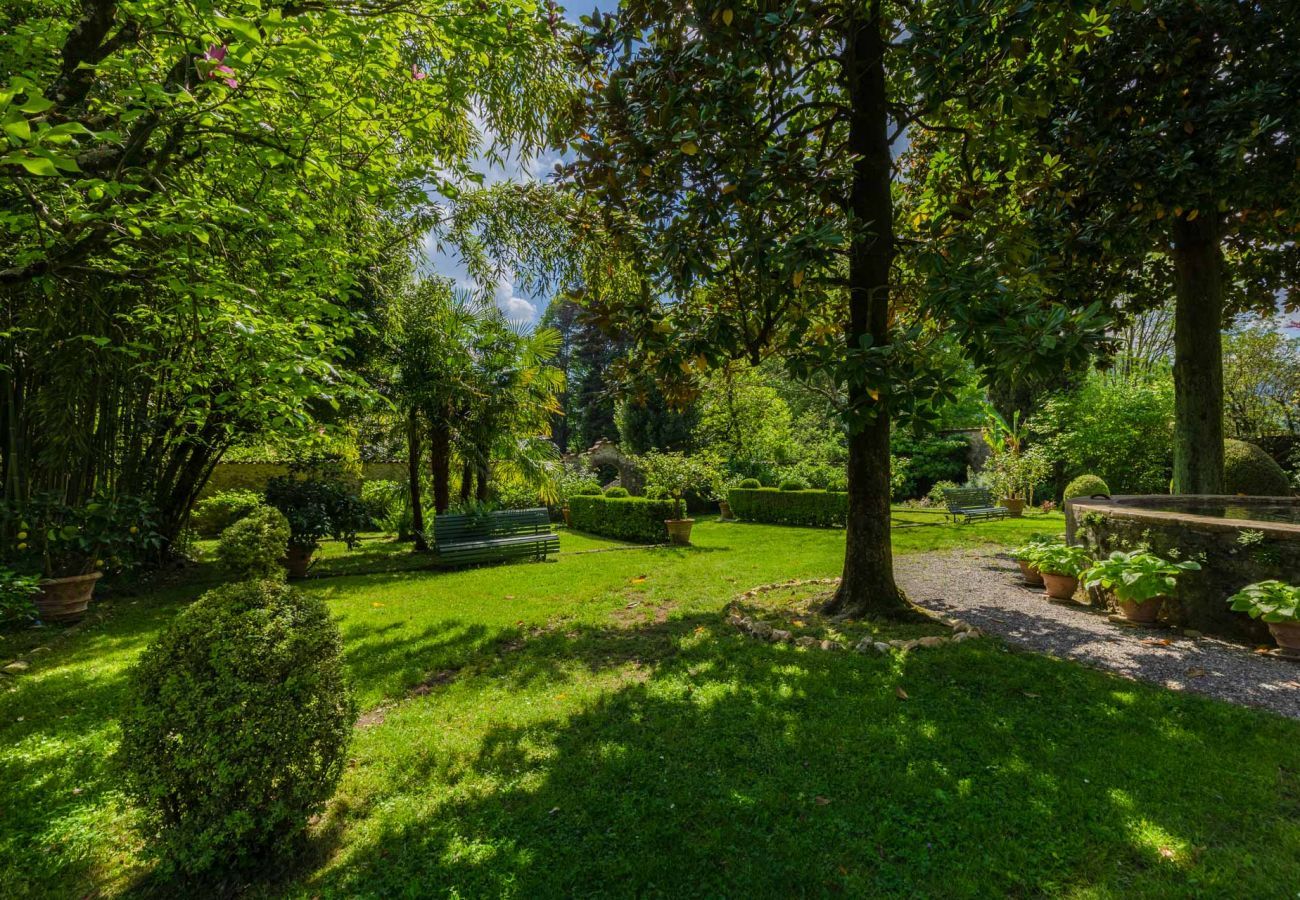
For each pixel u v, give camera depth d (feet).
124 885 6.32
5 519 16.44
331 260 18.69
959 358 12.19
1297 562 12.91
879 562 15.10
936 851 6.44
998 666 11.42
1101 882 5.89
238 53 9.43
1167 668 11.74
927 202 19.04
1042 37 11.80
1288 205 17.12
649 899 5.88
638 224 13.74
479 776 8.18
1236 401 46.73
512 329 32.12
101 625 16.93
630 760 8.44
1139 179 16.80
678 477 36.47
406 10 13.52
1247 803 7.10
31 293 15.89
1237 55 16.20
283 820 6.49
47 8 12.00
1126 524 16.10
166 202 12.02
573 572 23.77
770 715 9.70
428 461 35.12
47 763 8.72
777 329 15.58
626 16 13.66
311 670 6.75
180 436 23.38
